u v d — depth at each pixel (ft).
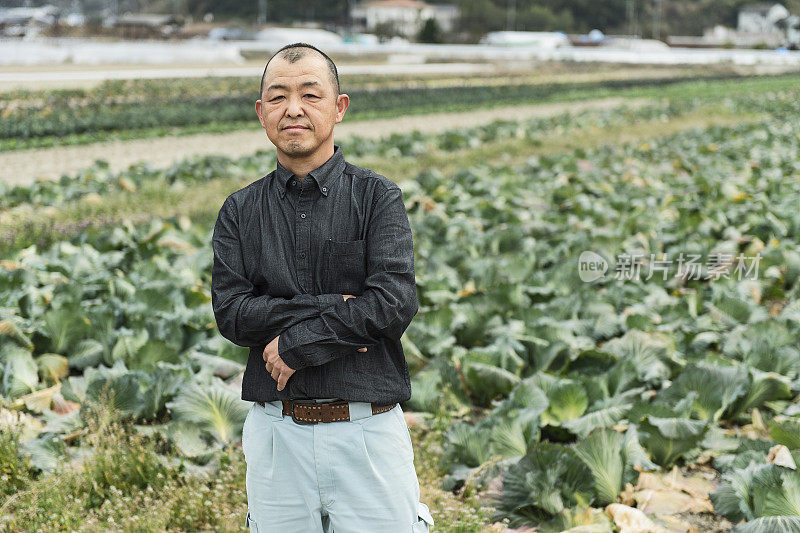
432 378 16.81
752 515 12.30
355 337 8.07
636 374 16.92
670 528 12.48
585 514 12.27
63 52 144.05
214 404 15.05
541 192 40.19
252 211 8.57
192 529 12.66
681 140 61.82
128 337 18.85
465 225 31.37
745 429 16.12
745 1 400.67
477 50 208.74
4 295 21.07
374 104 93.35
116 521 12.62
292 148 8.20
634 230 32.01
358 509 8.39
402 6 342.64
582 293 21.93
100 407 15.07
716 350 20.08
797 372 17.56
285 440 8.39
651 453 14.60
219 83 115.24
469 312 20.83
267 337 8.27
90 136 65.51
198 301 22.31
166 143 64.64
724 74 163.63
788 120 75.72
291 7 370.53
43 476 13.58
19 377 17.12
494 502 13.00
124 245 28.32
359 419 8.36
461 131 66.54
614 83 132.77
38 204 37.42
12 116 73.92
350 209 8.39
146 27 217.56
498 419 14.73
